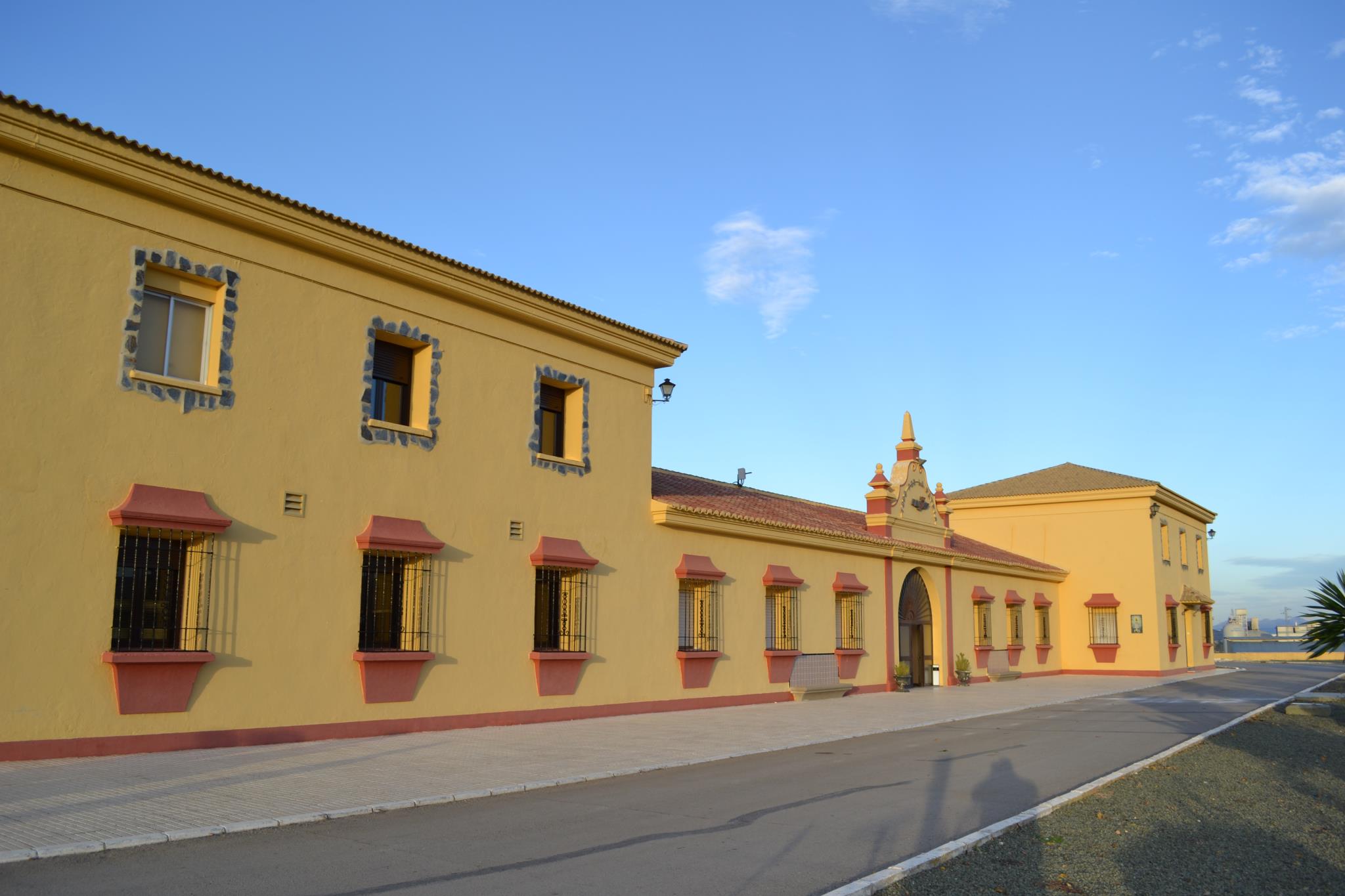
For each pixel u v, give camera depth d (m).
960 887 6.80
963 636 31.55
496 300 16.06
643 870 7.01
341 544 13.67
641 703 18.45
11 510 10.53
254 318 12.97
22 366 10.76
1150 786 11.21
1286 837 8.65
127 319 11.68
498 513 16.02
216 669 12.09
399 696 14.19
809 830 8.52
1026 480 44.09
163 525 11.56
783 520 23.28
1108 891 6.74
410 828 8.23
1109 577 39.28
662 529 19.48
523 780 10.70
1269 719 20.08
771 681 22.08
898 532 29.02
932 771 12.16
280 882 6.47
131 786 9.45
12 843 7.18
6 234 10.78
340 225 13.70
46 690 10.64
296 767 10.95
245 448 12.67
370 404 14.27
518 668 16.06
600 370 18.42
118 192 11.74
